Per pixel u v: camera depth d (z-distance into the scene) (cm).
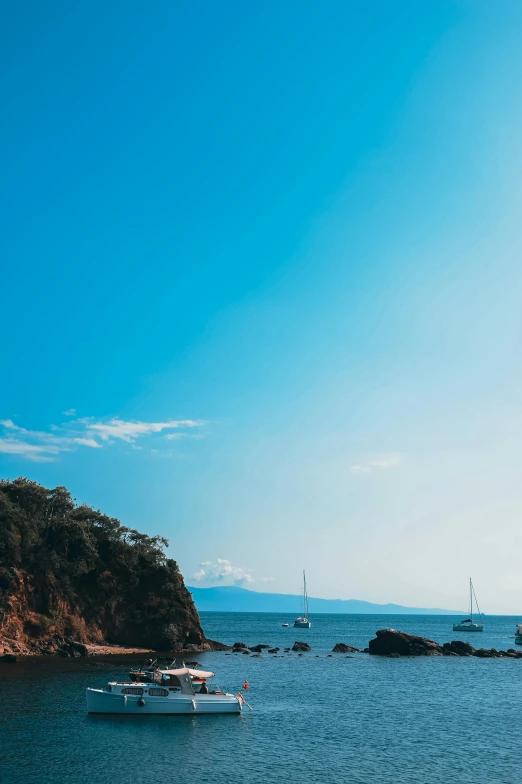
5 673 8444
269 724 6156
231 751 5141
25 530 11294
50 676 8288
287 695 7944
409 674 10300
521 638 18112
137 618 12419
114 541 12731
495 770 4725
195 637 13212
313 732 5862
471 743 5538
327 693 8175
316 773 4588
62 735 5400
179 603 13050
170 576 13088
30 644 10588
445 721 6475
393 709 7112
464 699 7856
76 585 11869
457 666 11512
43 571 11206
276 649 13862
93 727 5691
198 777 4453
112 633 12144
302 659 12400
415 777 4538
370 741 5562
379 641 13800
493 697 8044
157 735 5559
